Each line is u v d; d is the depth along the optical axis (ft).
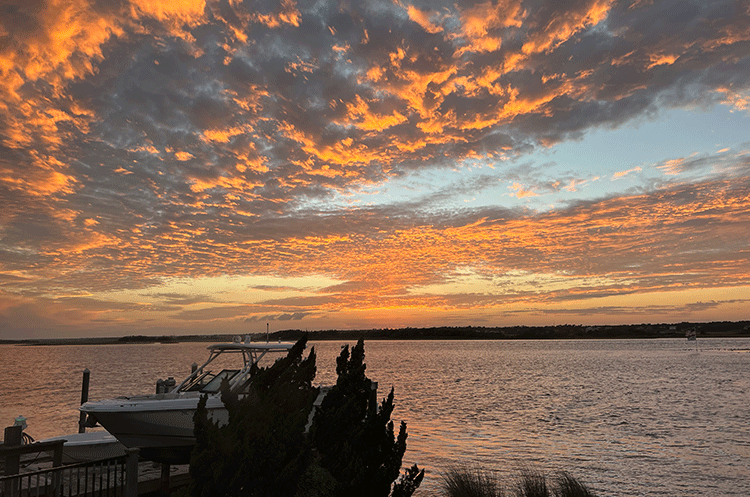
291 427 17.78
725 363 286.05
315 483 18.60
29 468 36.24
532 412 99.60
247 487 16.53
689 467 57.11
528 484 38.96
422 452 63.98
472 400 119.24
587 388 148.46
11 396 126.41
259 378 20.72
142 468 39.27
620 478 52.70
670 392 135.74
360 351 24.26
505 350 606.14
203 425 17.13
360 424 22.13
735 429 80.69
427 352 534.37
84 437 43.16
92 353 604.49
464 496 38.17
